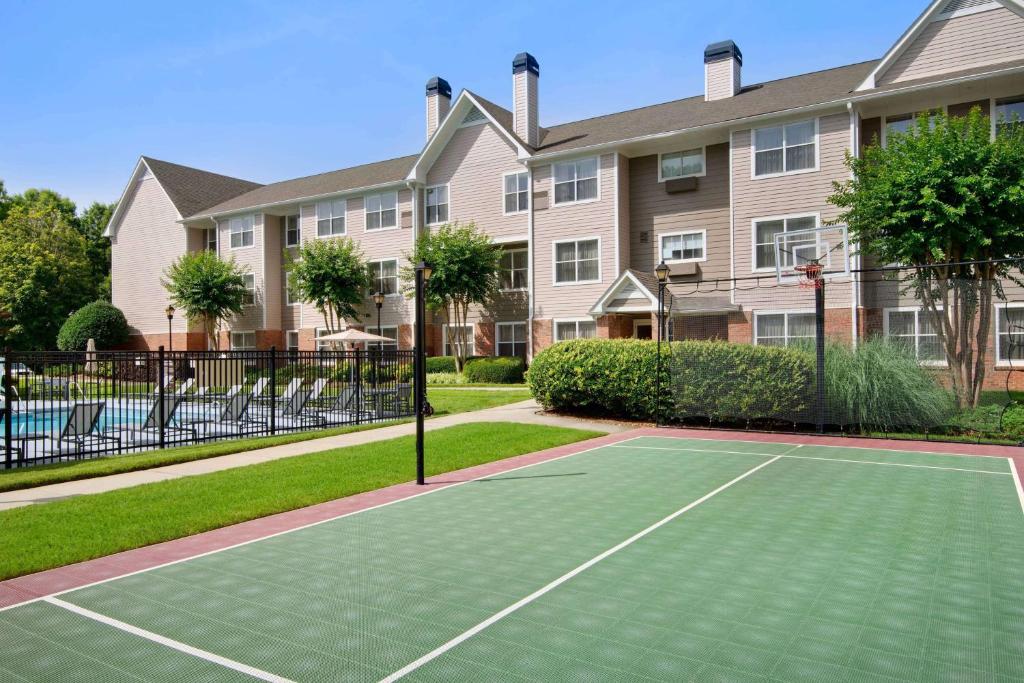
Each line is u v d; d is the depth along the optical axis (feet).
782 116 76.64
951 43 69.92
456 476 35.24
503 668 13.39
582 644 14.48
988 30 68.13
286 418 60.90
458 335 107.14
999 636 14.78
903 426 49.01
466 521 25.59
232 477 34.35
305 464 37.81
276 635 15.19
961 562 20.02
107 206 213.87
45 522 25.81
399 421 58.23
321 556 21.31
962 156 52.54
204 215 131.34
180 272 122.52
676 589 17.89
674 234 89.20
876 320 71.46
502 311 103.19
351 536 23.70
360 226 115.03
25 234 159.22
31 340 156.25
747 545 21.94
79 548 22.48
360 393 63.93
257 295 126.82
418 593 17.79
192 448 44.45
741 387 53.36
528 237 97.96
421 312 34.55
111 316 138.31
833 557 20.61
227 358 51.90
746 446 44.98
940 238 52.65
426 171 108.78
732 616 15.99
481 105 101.60
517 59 100.32
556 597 17.37
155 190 140.56
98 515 26.89
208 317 122.72
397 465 37.52
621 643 14.53
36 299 153.38
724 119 81.35
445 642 14.67
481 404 69.97
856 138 72.43
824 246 73.31
